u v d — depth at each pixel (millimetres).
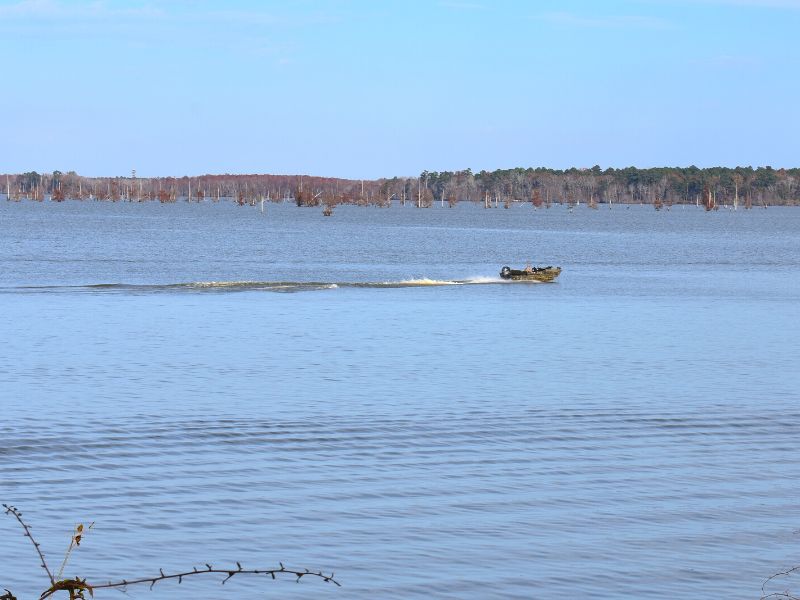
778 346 122125
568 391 92062
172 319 140500
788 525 57469
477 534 55344
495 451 71375
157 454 69375
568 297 180125
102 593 47531
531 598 48062
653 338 128125
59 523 56031
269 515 57750
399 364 105625
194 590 48344
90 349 113625
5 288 182125
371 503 60000
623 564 51781
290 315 146750
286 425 77688
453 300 171375
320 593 48156
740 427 79312
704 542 54812
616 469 67500
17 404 83938
